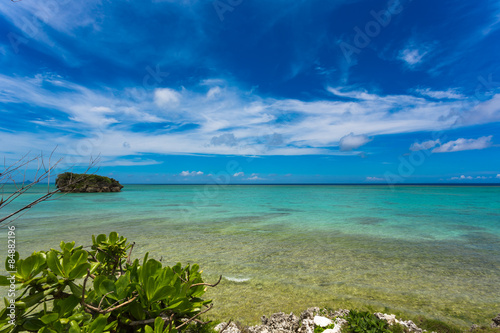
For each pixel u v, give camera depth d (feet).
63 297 6.02
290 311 20.12
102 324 5.17
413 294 23.35
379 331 13.93
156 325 5.38
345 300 22.11
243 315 19.47
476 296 22.95
